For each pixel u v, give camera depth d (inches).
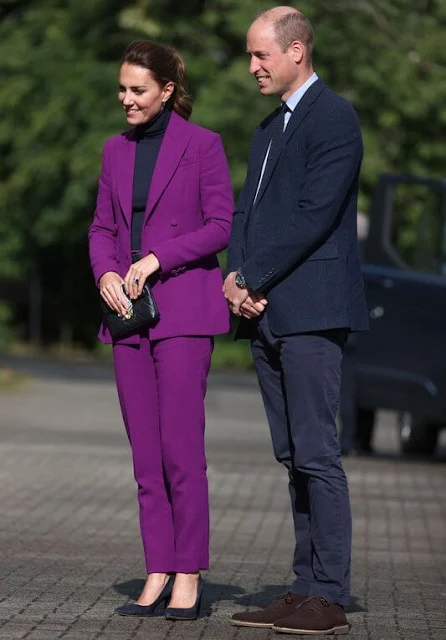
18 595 625.9
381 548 804.0
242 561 743.7
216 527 857.5
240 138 2593.5
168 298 591.5
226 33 2795.3
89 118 2731.3
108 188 607.5
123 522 855.7
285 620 561.6
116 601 616.1
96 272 598.2
